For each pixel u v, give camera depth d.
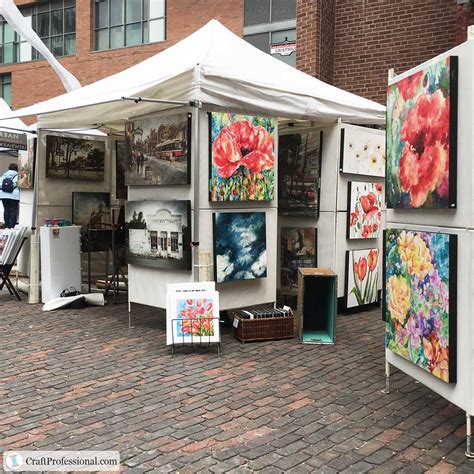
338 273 7.56
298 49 10.53
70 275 8.30
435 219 3.73
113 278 8.41
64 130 9.16
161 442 3.61
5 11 8.89
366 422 3.93
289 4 13.77
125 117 7.20
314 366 5.23
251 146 6.44
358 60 10.59
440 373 3.59
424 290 3.78
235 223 6.33
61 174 9.09
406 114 4.04
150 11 18.97
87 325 6.84
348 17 10.66
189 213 6.11
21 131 9.52
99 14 20.09
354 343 6.08
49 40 21.44
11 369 5.10
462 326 3.43
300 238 7.84
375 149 7.94
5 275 8.59
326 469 3.26
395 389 4.60
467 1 8.62
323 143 7.57
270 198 6.68
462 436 3.71
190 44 6.85
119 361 5.36
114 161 9.80
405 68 10.09
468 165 3.36
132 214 6.73
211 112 6.08
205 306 5.72
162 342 6.05
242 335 6.05
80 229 8.68
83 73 20.28
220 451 3.48
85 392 4.52
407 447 3.54
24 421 3.95
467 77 3.36
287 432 3.76
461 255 3.44
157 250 6.41
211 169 6.09
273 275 6.86
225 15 17.38
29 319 7.16
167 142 6.29
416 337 3.90
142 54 19.02
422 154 3.79
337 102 7.20
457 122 3.46
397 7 10.11
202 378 4.87
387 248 4.39
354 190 7.62
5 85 22.98
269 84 6.52
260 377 4.90
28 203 10.07
